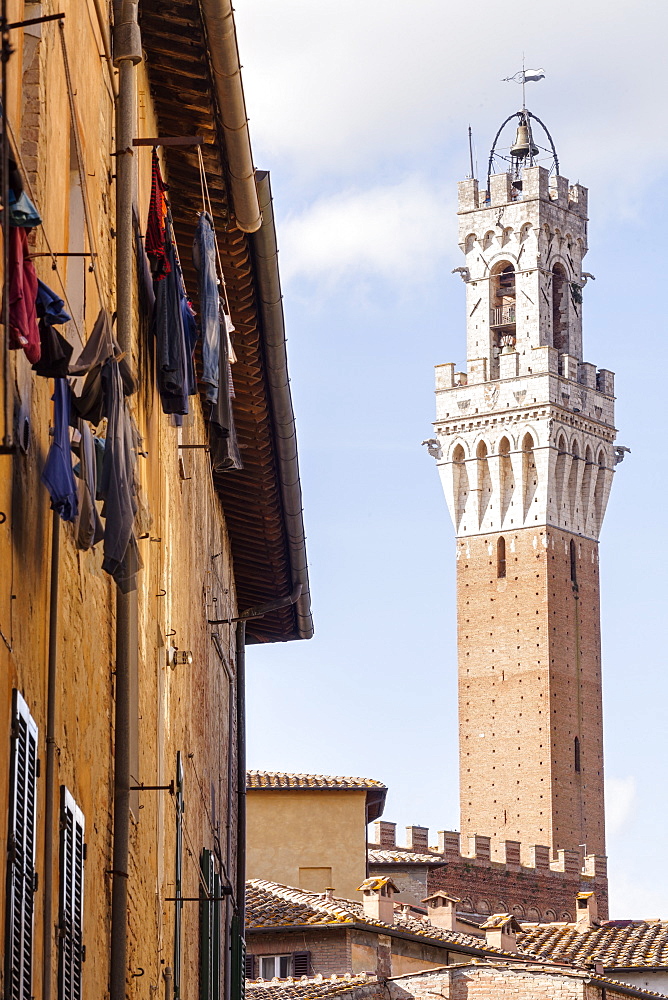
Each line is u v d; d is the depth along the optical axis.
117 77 23.30
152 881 25.50
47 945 16.66
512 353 193.00
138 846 23.42
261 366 36.41
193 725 33.84
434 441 195.75
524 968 65.56
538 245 194.00
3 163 12.87
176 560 29.94
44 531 16.88
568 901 163.62
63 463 16.11
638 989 70.31
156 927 25.94
